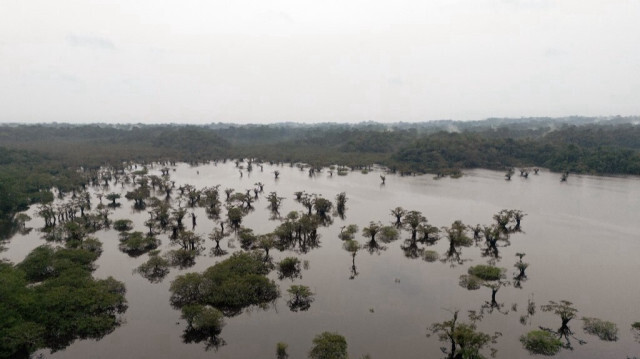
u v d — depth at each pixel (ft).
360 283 202.18
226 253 246.88
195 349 148.36
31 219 328.08
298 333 157.99
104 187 483.92
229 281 187.32
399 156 651.25
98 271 219.20
